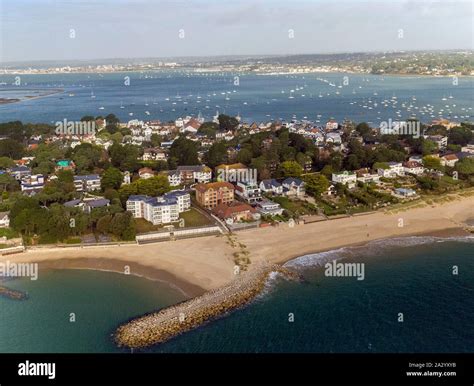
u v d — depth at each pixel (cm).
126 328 13238
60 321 13638
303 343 12712
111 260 17425
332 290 15538
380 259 17788
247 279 16000
